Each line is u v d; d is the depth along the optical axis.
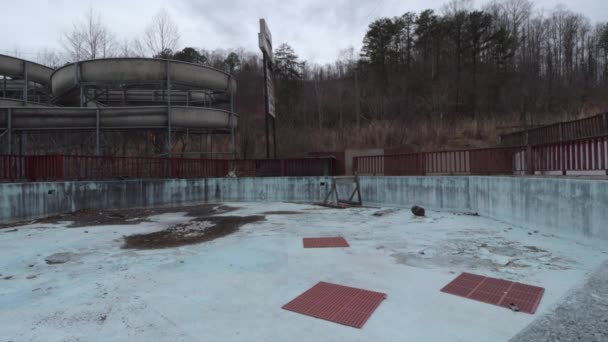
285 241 7.89
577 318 3.49
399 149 23.80
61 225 10.53
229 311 4.01
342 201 15.88
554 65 54.94
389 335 3.40
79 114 17.91
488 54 50.50
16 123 17.39
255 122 42.97
